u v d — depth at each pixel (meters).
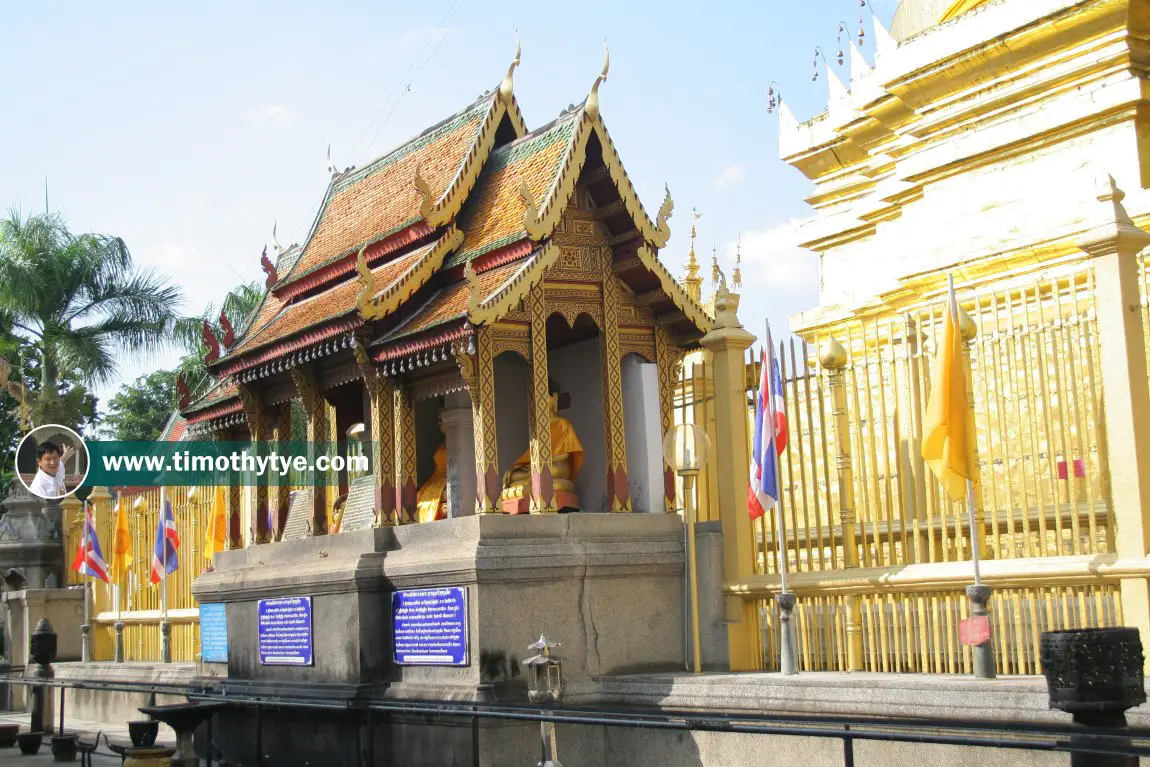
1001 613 10.89
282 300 17.67
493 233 14.15
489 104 15.18
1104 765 7.12
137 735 14.85
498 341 13.30
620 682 12.87
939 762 10.13
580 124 13.64
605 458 14.18
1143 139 17.88
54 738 18.00
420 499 15.41
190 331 39.44
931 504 12.14
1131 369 10.21
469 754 12.59
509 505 13.75
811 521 17.55
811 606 12.67
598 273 13.98
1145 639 9.79
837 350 13.05
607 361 13.95
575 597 13.15
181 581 22.72
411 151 16.53
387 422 14.49
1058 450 14.31
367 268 14.00
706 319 14.16
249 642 16.50
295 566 15.57
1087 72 18.22
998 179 19.31
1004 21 18.75
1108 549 10.84
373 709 11.80
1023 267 17.28
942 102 20.02
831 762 10.95
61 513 29.08
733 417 13.59
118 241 39.41
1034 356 15.20
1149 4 17.70
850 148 23.27
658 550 13.62
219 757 15.77
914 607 11.80
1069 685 7.41
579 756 12.88
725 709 11.81
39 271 38.31
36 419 38.78
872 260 23.19
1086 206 18.06
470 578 12.69
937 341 13.72
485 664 12.59
